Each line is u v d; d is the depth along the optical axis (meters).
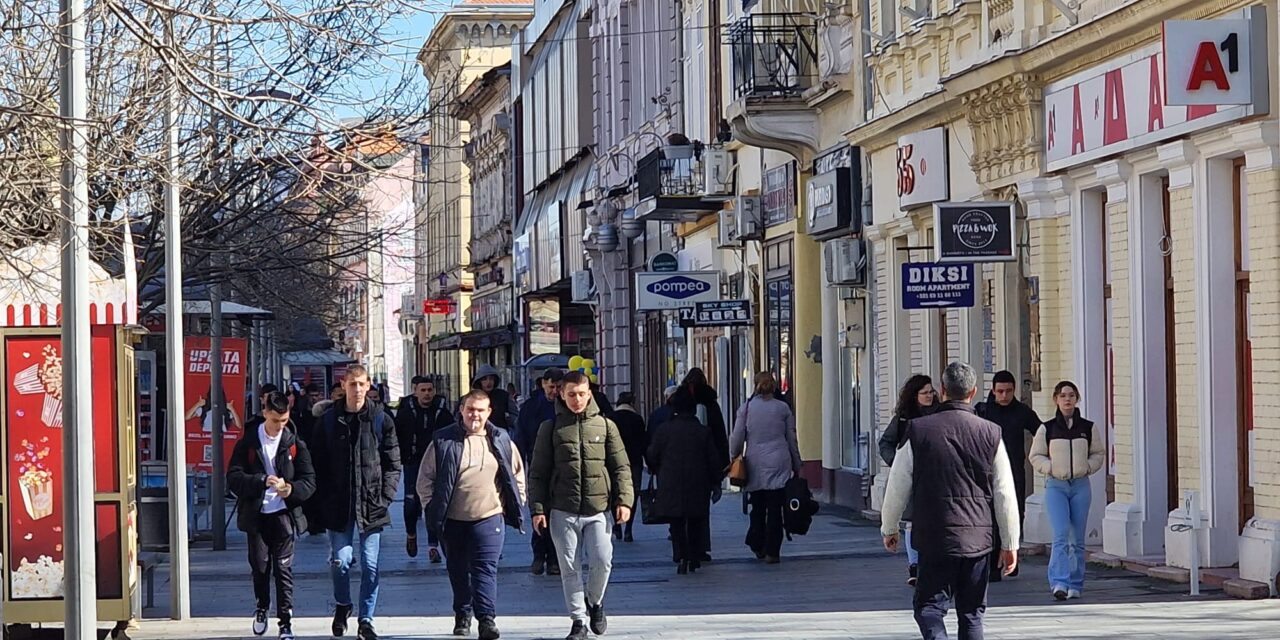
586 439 19.64
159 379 38.72
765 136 39.59
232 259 34.00
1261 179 21.12
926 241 33.38
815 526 34.41
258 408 57.91
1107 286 26.75
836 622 20.42
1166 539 23.33
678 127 53.75
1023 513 23.08
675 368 57.06
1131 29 23.69
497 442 19.64
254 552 20.03
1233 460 22.56
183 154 23.80
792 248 41.28
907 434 14.92
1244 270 22.44
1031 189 27.53
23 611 19.64
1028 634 18.45
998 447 14.76
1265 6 20.88
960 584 14.73
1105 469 26.69
